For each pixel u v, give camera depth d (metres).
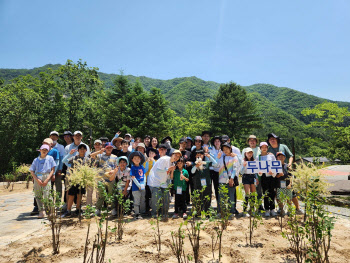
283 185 5.90
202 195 6.04
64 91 38.06
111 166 6.39
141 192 6.19
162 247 4.01
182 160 6.04
